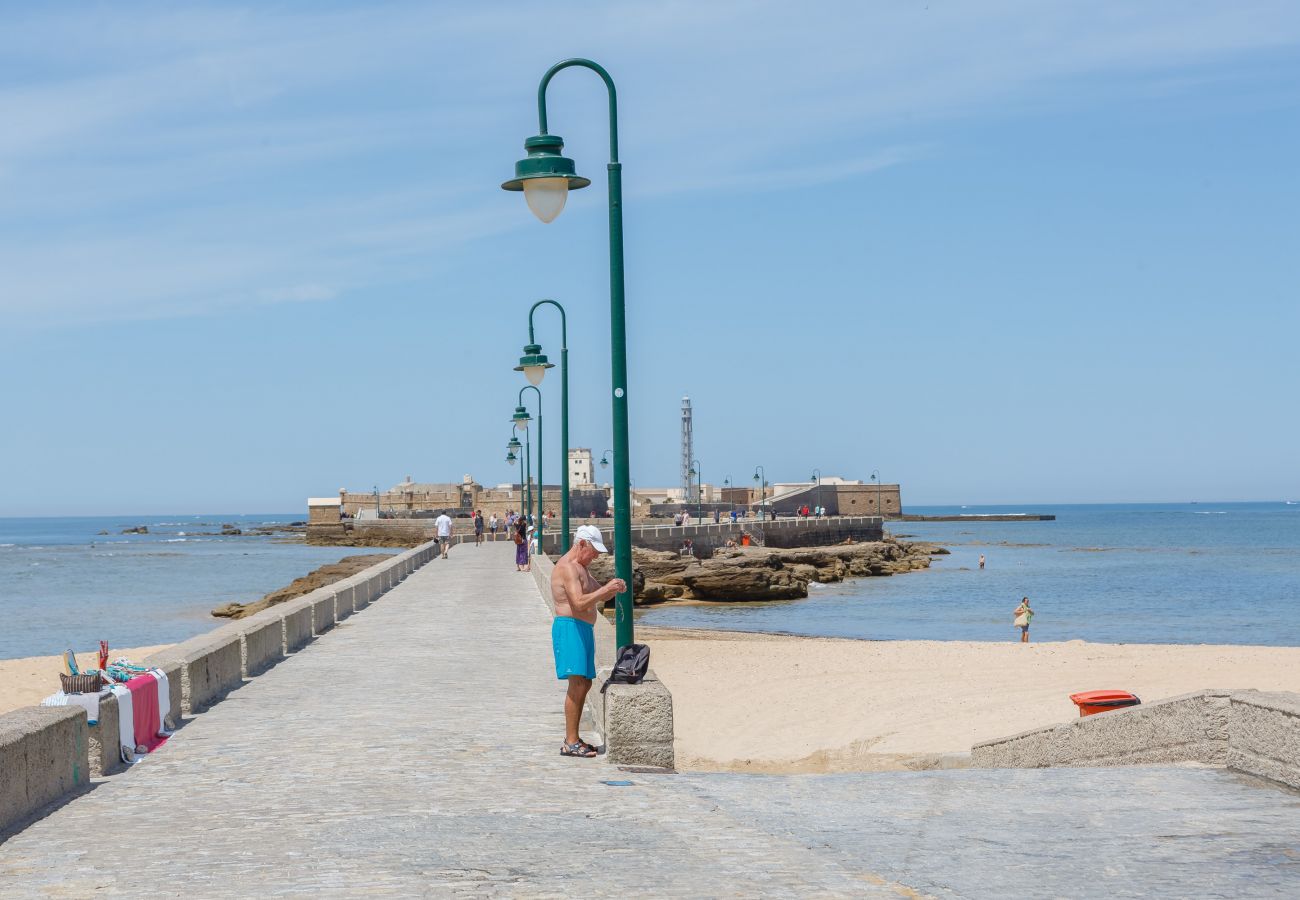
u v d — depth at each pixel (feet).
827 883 23.70
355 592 97.09
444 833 27.96
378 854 26.00
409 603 104.53
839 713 80.33
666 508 536.01
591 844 26.86
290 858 25.75
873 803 32.27
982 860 25.94
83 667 101.55
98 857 26.13
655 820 29.45
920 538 567.59
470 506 499.51
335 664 63.52
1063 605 213.05
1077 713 74.54
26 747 30.40
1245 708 36.14
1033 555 397.39
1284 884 24.12
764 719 80.18
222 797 32.53
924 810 31.37
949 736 70.28
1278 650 104.68
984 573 307.37
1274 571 301.02
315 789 33.40
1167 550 423.23
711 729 78.02
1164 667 94.53
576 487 488.02
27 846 27.25
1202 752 38.01
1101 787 34.37
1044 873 24.90
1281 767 34.32
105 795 32.96
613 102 41.98
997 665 98.32
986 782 35.45
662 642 122.62
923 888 23.66
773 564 261.24
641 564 249.75
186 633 169.37
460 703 49.88
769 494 578.25
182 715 46.37
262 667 61.36
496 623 86.69
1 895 23.29
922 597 235.81
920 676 93.56
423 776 35.06
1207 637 159.94
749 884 23.56
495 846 26.68
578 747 38.06
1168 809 31.30
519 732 42.75
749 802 32.22
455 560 181.98
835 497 577.84
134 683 39.75
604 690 38.68
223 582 286.05
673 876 24.13
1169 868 25.34
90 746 35.47
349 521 488.85
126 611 205.77
